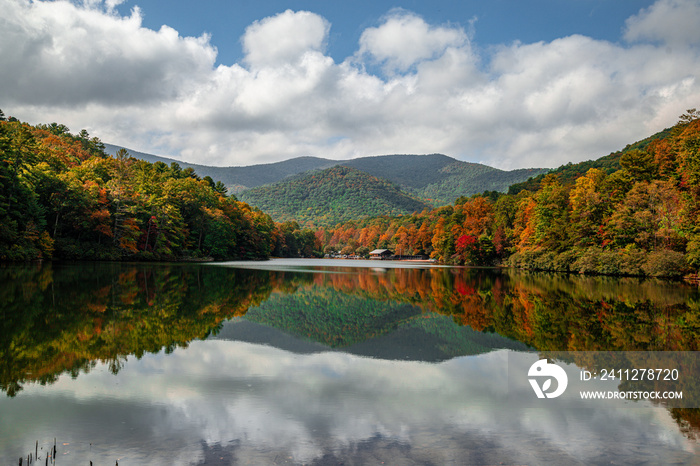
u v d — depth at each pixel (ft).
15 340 56.24
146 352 52.49
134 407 34.99
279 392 39.29
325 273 221.66
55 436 29.50
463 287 147.02
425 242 574.97
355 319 81.15
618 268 193.06
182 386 40.42
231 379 42.86
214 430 30.83
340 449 28.19
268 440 29.37
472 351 56.54
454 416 34.27
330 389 40.45
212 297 104.83
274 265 311.06
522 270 266.36
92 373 43.96
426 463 26.37
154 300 94.89
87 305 84.33
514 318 82.64
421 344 60.34
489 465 26.27
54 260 217.77
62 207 219.20
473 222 388.57
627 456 27.76
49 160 247.29
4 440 28.76
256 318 78.74
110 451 27.40
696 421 33.78
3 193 180.86
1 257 174.29
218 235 359.66
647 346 59.16
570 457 27.53
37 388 39.17
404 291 133.90
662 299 109.81
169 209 292.20
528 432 31.45
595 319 81.15
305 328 70.74
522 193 398.62
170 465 25.72
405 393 39.68
